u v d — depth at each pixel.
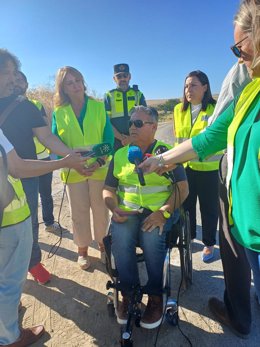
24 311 2.94
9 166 2.04
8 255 2.11
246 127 1.49
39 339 2.58
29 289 3.28
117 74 4.98
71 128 3.31
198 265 3.57
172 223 2.71
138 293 2.49
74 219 3.50
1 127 2.62
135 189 2.71
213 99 3.49
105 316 2.84
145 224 2.54
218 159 3.39
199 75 3.39
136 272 2.59
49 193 4.54
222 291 3.09
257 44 1.32
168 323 2.67
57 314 2.89
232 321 2.49
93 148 3.17
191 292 3.09
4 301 2.14
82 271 3.57
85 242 3.55
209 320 2.71
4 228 2.04
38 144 4.36
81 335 2.62
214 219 3.53
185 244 2.85
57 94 3.36
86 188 3.43
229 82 2.48
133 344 2.48
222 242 2.38
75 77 3.24
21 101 2.71
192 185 3.62
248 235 1.52
